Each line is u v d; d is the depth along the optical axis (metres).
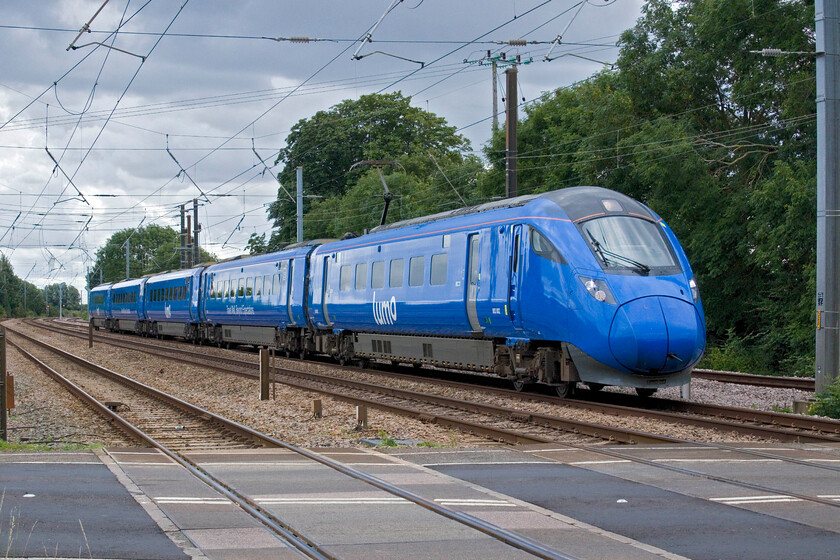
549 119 44.50
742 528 7.67
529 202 19.88
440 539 7.32
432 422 16.00
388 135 73.88
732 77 37.25
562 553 6.84
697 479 9.89
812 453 11.94
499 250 20.20
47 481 9.59
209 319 46.06
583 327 17.58
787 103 32.88
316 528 7.67
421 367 30.41
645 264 17.70
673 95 37.81
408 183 63.44
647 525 7.77
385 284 25.67
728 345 34.62
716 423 14.58
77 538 7.19
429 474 10.27
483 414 17.06
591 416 16.33
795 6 33.94
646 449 12.25
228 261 44.00
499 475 10.18
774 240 30.45
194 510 8.30
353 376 26.59
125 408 19.50
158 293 56.34
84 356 41.28
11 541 7.06
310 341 33.44
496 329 20.42
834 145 18.19
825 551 6.95
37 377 29.69
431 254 23.19
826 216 18.12
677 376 17.81
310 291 31.75
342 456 11.72
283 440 14.05
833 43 18.25
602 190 19.27
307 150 74.50
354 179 73.44
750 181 34.91
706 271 36.22
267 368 20.88
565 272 18.08
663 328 16.92
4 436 14.45
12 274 168.62
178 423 17.06
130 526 7.64
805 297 29.81
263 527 7.68
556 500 8.79
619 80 39.59
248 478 10.09
